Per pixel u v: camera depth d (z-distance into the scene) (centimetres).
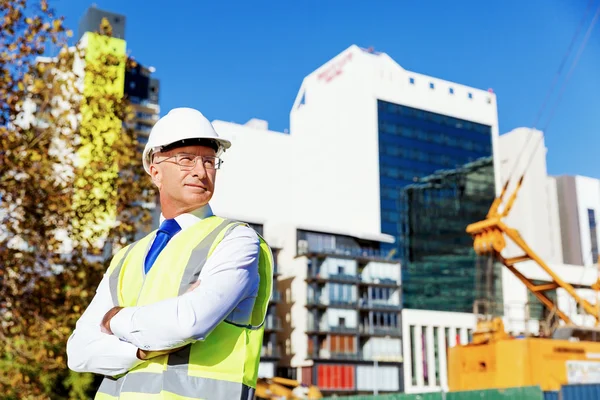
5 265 1181
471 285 10256
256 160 10300
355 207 9900
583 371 2036
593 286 2473
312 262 7481
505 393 1861
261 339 213
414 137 10462
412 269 9844
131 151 1248
